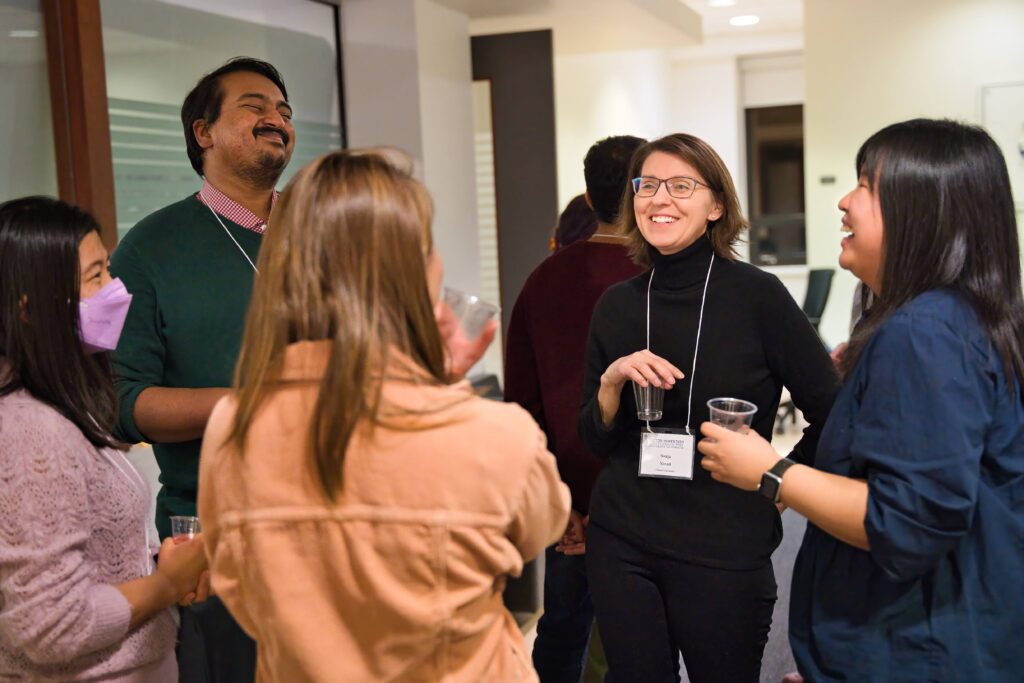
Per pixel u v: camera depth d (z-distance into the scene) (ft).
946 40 22.81
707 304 6.49
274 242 3.69
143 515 4.99
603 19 18.63
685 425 6.51
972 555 4.52
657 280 6.72
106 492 4.71
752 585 6.25
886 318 4.63
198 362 6.94
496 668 3.86
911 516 4.27
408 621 3.56
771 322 6.34
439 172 15.46
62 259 4.66
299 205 3.64
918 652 4.54
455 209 16.06
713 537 6.25
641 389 6.21
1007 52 22.36
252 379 3.64
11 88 9.84
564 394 8.03
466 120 16.49
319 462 3.51
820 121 24.16
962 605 4.51
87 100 10.21
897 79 23.32
